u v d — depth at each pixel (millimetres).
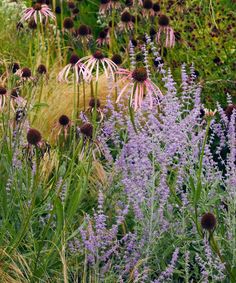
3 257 3582
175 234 3732
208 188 3908
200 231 3348
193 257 3766
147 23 6602
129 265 3520
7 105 4027
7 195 3936
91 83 5008
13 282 3445
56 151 4305
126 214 3887
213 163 3920
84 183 3623
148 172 3705
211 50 6340
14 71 5207
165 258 3680
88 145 3959
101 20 8000
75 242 3605
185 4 6820
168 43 6172
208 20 6555
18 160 3945
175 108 3863
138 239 3758
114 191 4047
